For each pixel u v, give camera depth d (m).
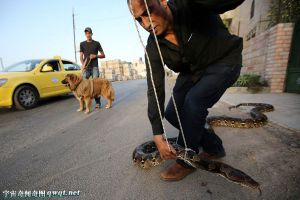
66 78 5.29
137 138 3.37
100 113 5.47
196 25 1.62
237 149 2.67
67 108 6.48
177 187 1.97
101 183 2.11
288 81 6.79
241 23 12.00
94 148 3.04
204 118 1.91
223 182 2.01
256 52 8.30
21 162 2.68
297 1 6.48
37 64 7.18
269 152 2.54
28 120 5.07
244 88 7.28
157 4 1.48
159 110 1.80
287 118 3.79
